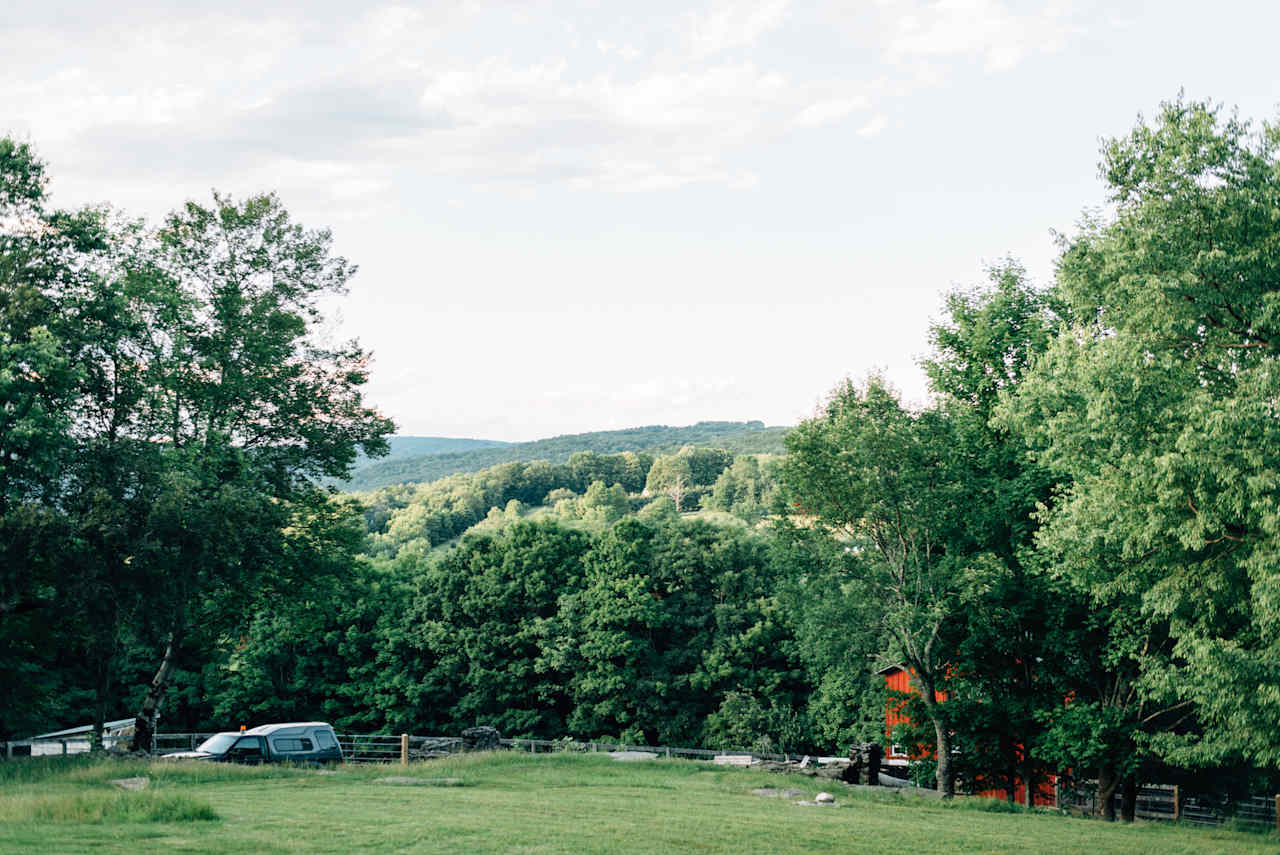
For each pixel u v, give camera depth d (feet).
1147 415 63.98
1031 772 118.01
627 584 208.44
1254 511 58.44
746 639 203.82
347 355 131.34
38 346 88.84
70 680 164.14
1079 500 72.79
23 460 92.32
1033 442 85.61
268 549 108.47
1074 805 133.49
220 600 123.44
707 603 216.74
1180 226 63.77
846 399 109.70
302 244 128.47
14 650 104.94
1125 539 69.36
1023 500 107.24
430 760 109.70
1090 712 102.47
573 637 209.05
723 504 632.38
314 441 127.44
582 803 74.64
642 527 225.97
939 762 111.55
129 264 114.01
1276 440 55.31
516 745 155.43
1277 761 68.85
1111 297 68.69
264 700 204.74
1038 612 109.91
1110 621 98.63
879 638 112.98
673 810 72.49
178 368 115.14
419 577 225.15
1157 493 63.57
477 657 208.85
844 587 108.88
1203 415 58.13
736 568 223.10
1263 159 63.82
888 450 105.70
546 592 217.56
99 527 91.66
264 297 124.36
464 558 222.28
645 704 202.90
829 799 86.02
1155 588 67.82
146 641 106.42
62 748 128.67
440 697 210.38
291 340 126.52
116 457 98.27
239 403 122.21
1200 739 85.66
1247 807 127.24
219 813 61.05
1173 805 130.72
